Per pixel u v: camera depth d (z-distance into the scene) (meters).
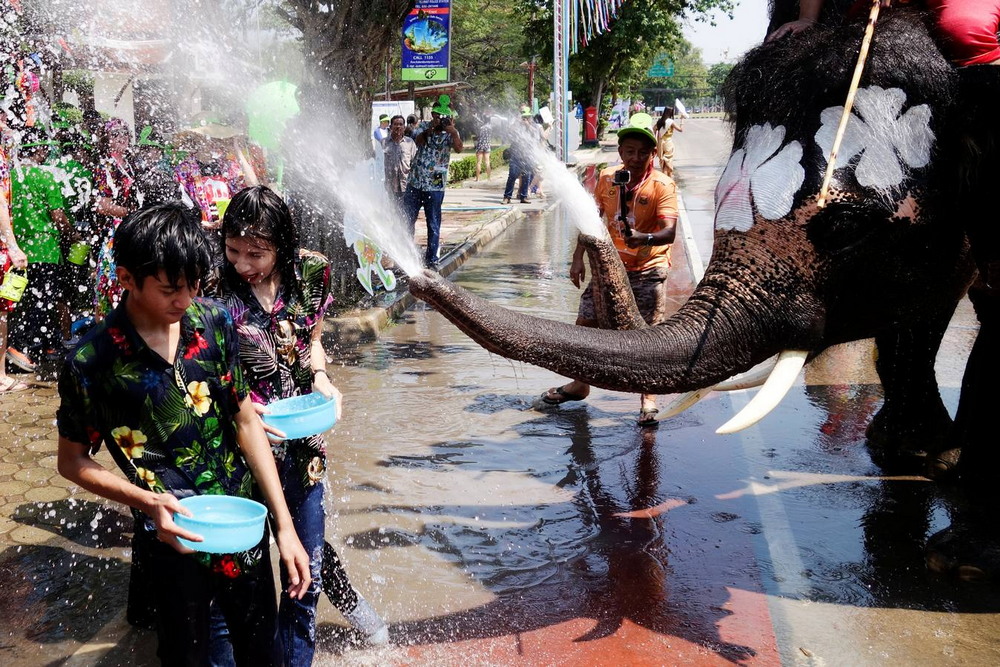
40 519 4.50
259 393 3.09
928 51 3.70
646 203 5.94
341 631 3.62
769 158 3.67
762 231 3.62
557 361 3.26
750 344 3.54
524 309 9.77
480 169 28.53
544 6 34.31
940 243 3.82
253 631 2.76
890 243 3.69
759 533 4.55
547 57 35.34
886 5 3.88
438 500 4.89
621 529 4.58
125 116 7.43
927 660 3.52
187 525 2.38
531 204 21.08
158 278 2.31
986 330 4.18
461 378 7.26
